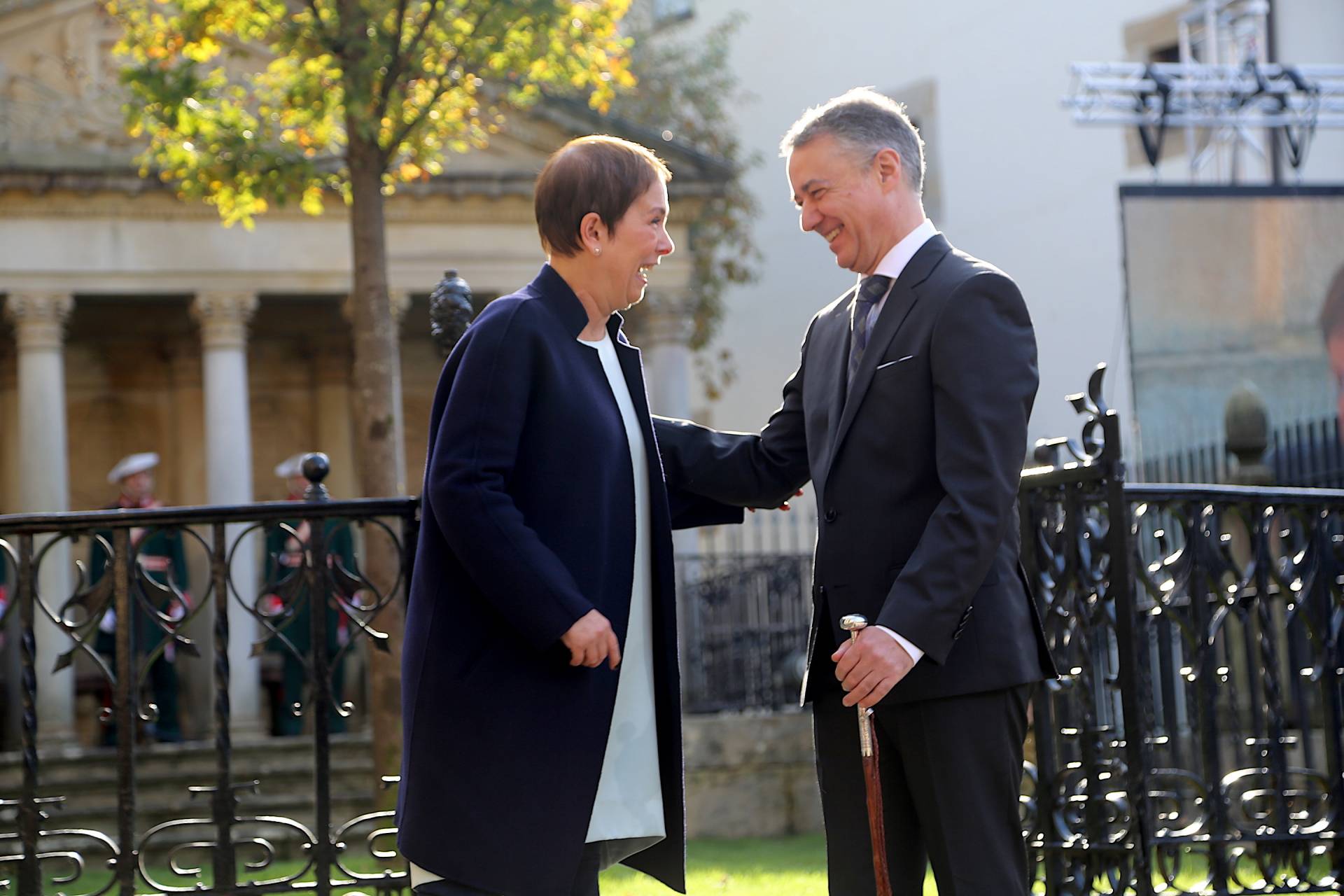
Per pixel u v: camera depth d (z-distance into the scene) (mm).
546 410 3879
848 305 4551
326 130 11555
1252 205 17391
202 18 10703
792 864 10312
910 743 4195
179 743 15820
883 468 4195
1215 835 5703
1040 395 22656
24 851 5121
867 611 4195
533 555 3680
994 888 4082
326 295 18828
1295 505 5988
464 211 18875
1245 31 18906
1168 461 15773
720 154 23594
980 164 23484
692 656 16109
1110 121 16891
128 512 5203
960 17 23750
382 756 10219
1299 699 7848
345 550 14875
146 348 20391
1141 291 17109
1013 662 4141
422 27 10352
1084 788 5773
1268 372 17297
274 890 5238
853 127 4289
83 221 17906
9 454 19594
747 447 4742
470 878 3715
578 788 3781
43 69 17906
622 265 4027
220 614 5258
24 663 5133
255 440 20781
